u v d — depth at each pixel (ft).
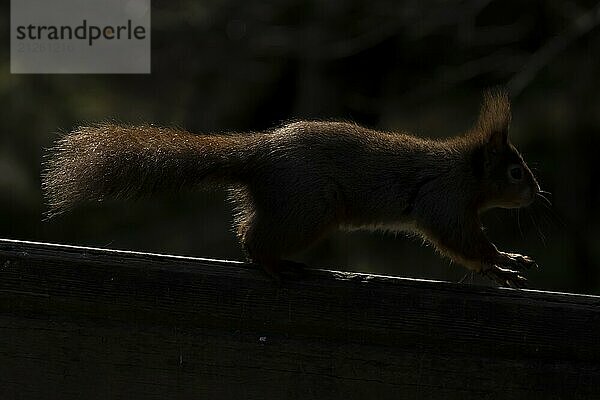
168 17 87.51
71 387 22.04
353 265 81.35
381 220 29.86
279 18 87.04
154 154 26.71
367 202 28.96
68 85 86.84
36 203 83.20
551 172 80.48
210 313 22.20
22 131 84.28
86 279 22.33
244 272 22.40
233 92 90.07
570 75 81.25
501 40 82.79
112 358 22.02
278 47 86.63
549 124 80.43
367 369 21.72
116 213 85.61
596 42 81.10
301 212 26.86
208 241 85.56
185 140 27.35
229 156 27.25
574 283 78.69
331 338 22.13
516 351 21.74
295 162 27.20
